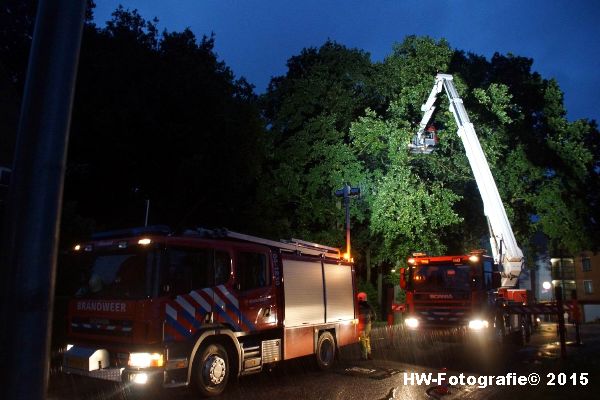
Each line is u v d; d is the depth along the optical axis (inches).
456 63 1027.9
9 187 98.2
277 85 1045.8
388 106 979.9
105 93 682.2
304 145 919.0
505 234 677.3
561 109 1101.7
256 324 361.1
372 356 526.6
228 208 755.4
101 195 731.4
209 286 327.9
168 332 296.2
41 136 98.1
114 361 297.1
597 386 370.9
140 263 303.0
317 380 389.4
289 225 899.4
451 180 946.7
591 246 1146.0
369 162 966.4
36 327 93.1
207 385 320.5
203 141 705.0
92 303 313.4
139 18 772.6
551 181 1087.0
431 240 846.5
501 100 890.7
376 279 1186.0
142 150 690.8
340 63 964.6
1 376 90.7
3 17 737.6
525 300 689.0
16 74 756.0
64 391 328.8
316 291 436.8
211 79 748.6
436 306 575.5
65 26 103.2
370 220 919.0
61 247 491.8
